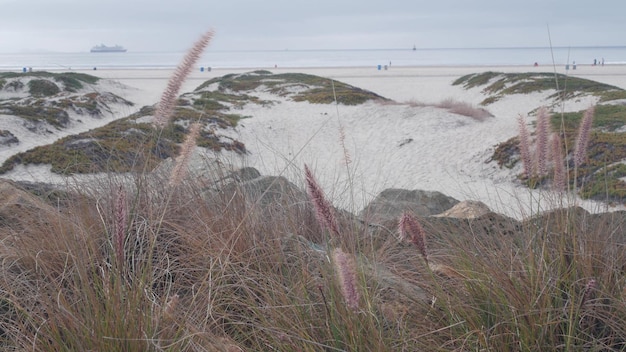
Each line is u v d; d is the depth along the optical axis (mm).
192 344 2699
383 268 3613
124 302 2742
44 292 3090
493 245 3719
